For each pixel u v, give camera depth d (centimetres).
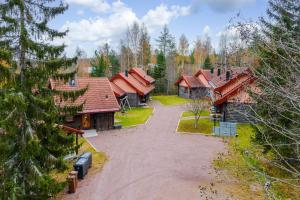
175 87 6206
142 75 5222
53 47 1287
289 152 1077
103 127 3078
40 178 1238
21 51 1210
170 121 3462
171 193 1570
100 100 3103
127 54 7300
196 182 1703
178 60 8325
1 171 1252
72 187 1594
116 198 1531
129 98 4525
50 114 1275
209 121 3372
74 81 3095
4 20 1162
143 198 1524
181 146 2459
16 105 1100
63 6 1281
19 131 1251
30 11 1220
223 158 1961
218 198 1462
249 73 733
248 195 1468
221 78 3728
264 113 883
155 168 1953
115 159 2148
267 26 635
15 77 1212
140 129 3094
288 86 606
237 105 858
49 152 1416
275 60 656
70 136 1473
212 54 8838
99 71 5891
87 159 1903
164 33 7656
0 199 1194
